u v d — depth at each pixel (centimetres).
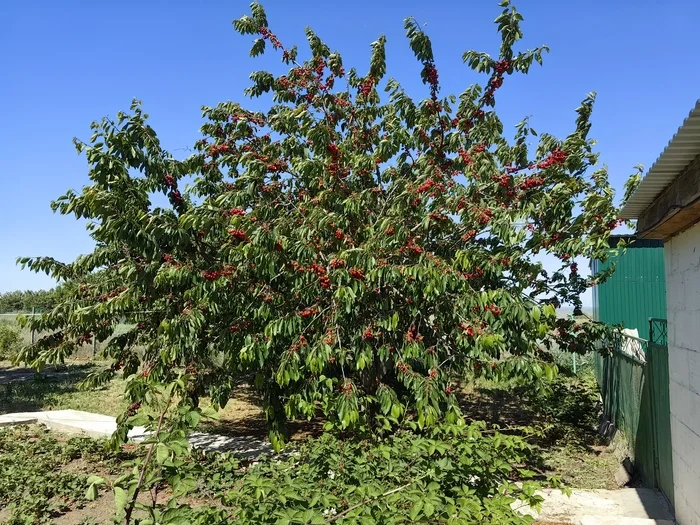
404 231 528
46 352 602
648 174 337
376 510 273
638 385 619
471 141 659
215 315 577
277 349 588
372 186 657
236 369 623
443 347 569
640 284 988
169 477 253
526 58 626
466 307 511
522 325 514
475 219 532
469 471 318
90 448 695
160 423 250
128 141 582
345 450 363
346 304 495
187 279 531
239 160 651
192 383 601
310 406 518
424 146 663
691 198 317
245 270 548
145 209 595
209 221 537
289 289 568
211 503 473
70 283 990
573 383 1055
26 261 630
